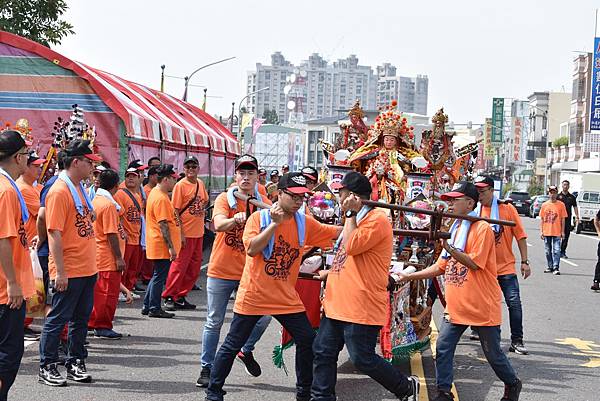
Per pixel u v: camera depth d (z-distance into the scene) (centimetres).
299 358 670
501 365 695
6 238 597
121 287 966
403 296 818
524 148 9169
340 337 626
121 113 1524
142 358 865
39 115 1555
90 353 881
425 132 1026
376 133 935
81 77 1542
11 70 1555
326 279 689
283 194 636
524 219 5078
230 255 742
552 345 1028
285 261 652
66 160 745
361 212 621
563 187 2339
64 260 738
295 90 16125
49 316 743
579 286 1656
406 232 742
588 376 862
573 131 6812
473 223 692
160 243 1104
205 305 1244
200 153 2139
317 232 668
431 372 847
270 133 5650
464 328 702
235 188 749
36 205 925
